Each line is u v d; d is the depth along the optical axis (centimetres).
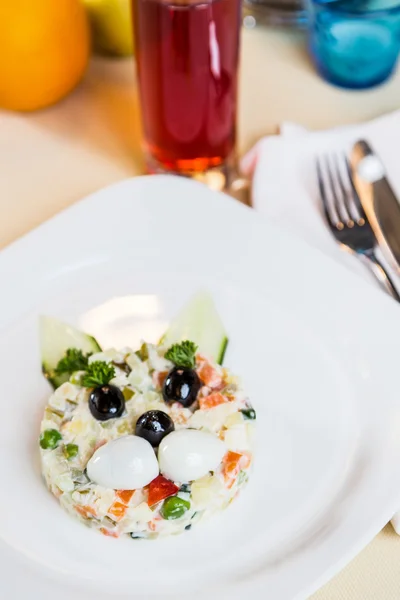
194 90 51
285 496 42
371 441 44
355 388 46
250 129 60
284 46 67
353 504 40
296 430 44
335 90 63
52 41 58
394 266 51
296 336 48
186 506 40
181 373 43
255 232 51
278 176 55
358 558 40
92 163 58
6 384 46
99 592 39
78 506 41
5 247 51
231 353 47
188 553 40
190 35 48
